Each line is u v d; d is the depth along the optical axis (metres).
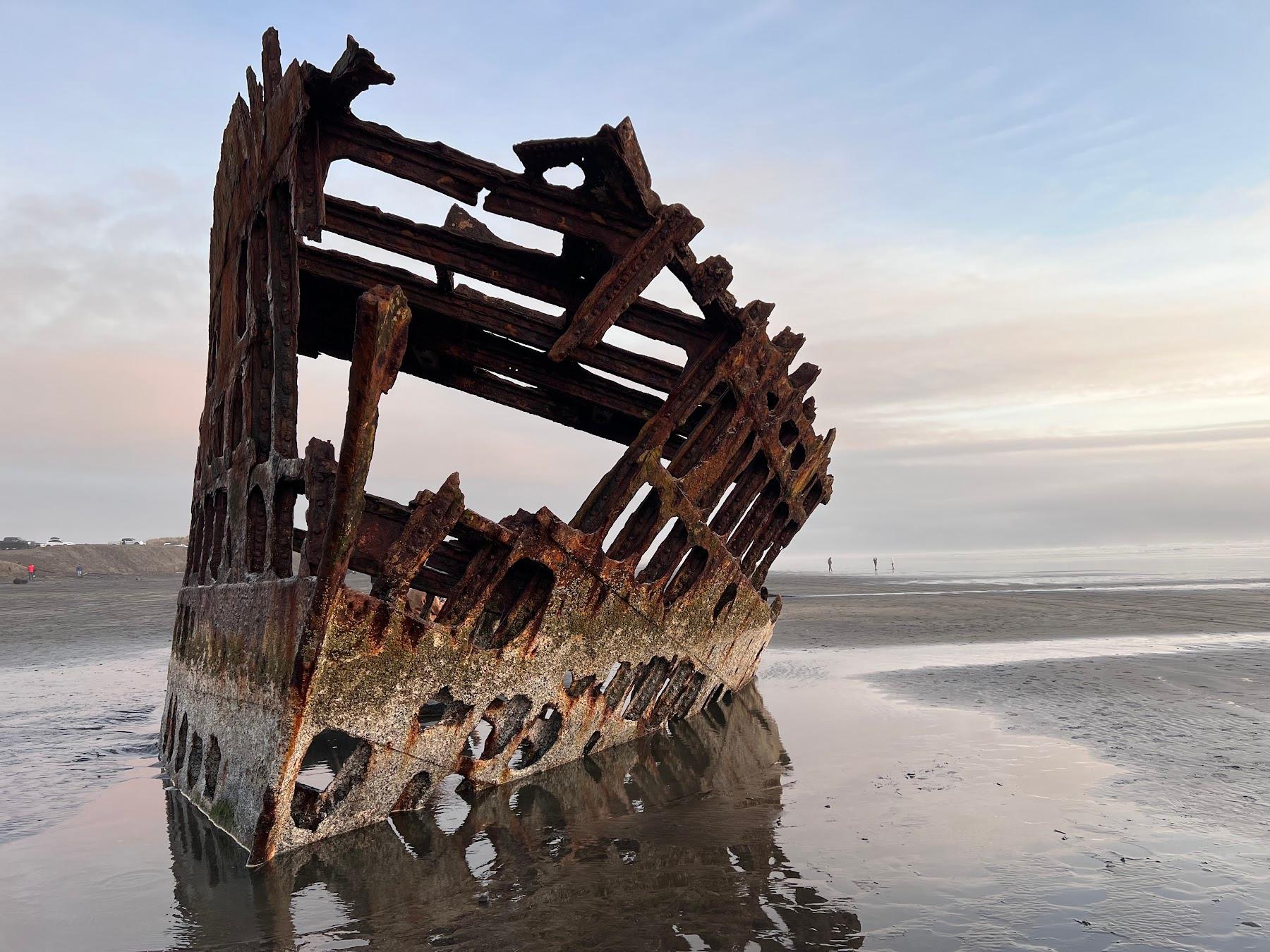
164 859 5.38
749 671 11.90
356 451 4.50
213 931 4.20
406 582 5.29
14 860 5.42
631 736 8.51
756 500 9.99
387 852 5.24
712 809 6.09
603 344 8.02
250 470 6.47
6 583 67.56
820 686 12.00
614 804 6.28
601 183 6.89
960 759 7.32
